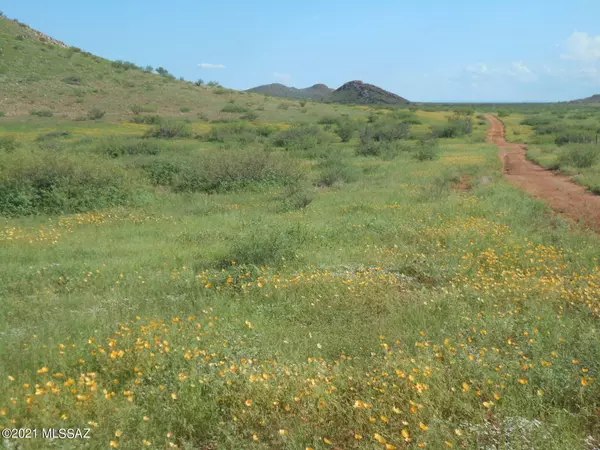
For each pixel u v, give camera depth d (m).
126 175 18.50
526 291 6.95
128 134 49.09
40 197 16.30
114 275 8.41
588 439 3.57
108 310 6.61
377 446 3.50
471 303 6.71
